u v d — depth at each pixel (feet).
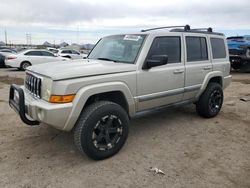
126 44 14.24
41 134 14.85
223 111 20.03
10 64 53.72
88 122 11.03
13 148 12.97
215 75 17.67
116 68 12.15
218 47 18.43
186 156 12.26
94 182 10.07
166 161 11.75
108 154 11.84
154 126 16.39
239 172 10.81
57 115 10.37
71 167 11.18
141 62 13.05
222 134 15.12
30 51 55.16
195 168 11.13
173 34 14.90
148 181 10.14
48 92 10.74
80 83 10.85
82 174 10.63
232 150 12.95
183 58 15.40
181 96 15.64
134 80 12.69
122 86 12.14
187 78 15.64
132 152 12.64
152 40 13.67
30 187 9.70
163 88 14.24
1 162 11.53
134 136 14.70
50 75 10.62
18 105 11.85
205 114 17.69
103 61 13.65
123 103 12.90
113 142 12.01
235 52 41.86
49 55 57.11
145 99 13.35
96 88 11.21
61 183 9.98
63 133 14.97
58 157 12.07
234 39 43.96
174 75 14.73
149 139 14.29
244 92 27.86
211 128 16.10
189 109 20.31
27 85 13.12
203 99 17.31
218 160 11.87
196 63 16.29
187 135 14.93
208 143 13.80
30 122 11.78
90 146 11.18
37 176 10.44
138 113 13.66
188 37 15.90
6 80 37.76
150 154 12.44
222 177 10.42
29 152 12.55
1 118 17.81
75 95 10.76
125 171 10.87
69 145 13.39
